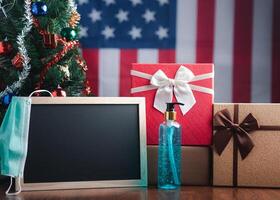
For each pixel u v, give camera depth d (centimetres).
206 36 165
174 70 130
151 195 119
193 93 129
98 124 126
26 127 121
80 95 144
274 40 164
